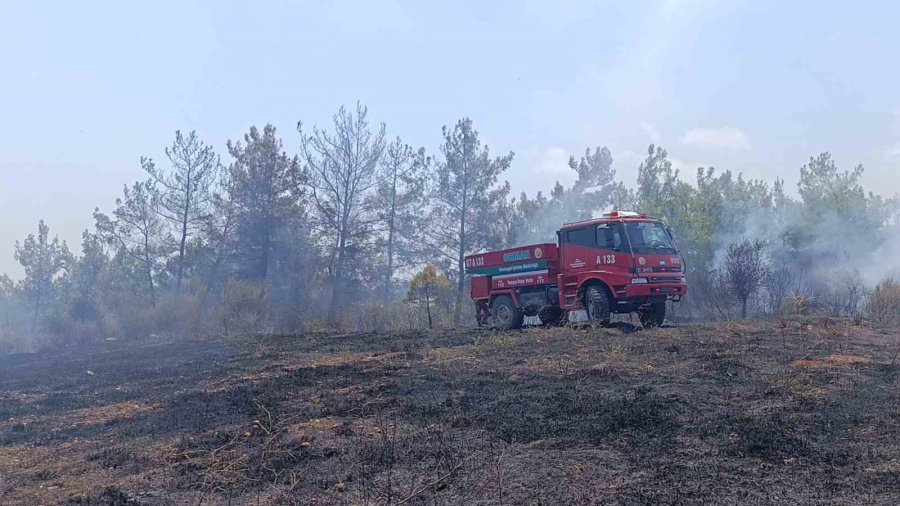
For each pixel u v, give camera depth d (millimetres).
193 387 13148
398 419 9086
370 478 7035
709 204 26703
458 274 37219
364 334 20312
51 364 20328
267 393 11641
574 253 17812
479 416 8852
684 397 8930
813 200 27172
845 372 9828
